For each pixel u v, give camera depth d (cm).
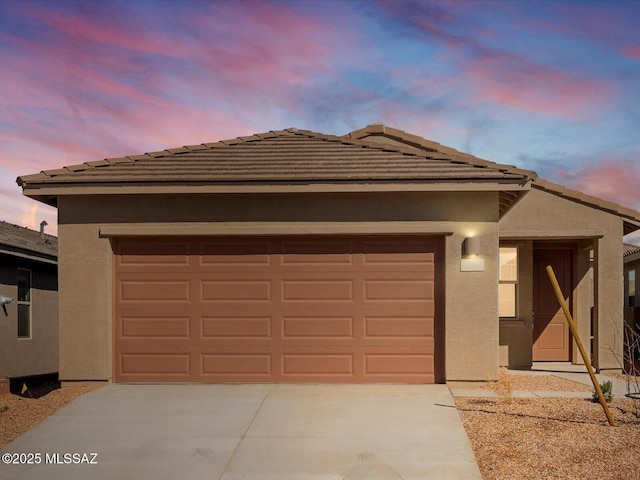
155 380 980
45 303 1731
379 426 742
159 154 1061
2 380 1084
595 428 719
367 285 977
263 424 753
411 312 973
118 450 671
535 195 1218
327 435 712
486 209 960
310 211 972
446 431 721
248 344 978
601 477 577
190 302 984
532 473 593
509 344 1233
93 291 974
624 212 1191
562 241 1344
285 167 988
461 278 956
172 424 757
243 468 618
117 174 972
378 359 970
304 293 980
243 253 988
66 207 983
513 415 785
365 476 597
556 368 1245
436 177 931
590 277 1362
